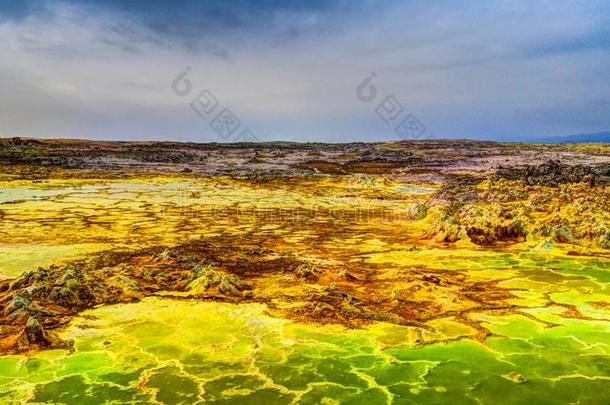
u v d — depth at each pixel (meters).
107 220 20.09
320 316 8.94
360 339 7.96
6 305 9.16
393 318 8.88
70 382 6.57
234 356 7.34
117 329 8.34
